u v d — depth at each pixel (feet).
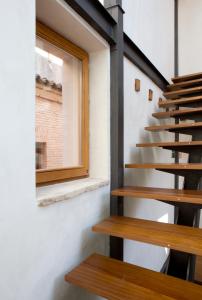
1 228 2.59
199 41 12.05
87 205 4.38
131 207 6.59
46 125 4.45
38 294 3.18
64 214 3.72
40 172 4.06
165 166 4.77
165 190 4.85
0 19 2.58
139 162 7.23
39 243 3.17
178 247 3.27
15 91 2.76
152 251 8.41
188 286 3.23
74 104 5.27
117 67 5.25
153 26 8.95
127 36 5.84
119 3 5.32
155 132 8.77
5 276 2.67
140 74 7.23
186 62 12.32
